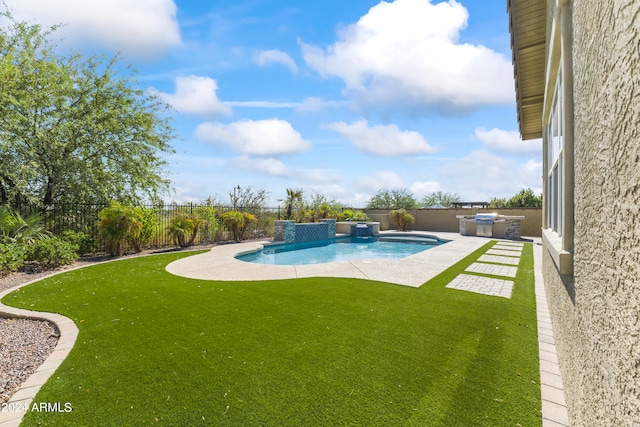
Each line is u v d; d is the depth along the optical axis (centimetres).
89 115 1167
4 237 777
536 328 398
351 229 1984
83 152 1161
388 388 263
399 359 314
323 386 266
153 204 1295
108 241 1023
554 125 416
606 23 123
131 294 557
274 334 377
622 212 109
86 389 263
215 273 747
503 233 1634
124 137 1265
